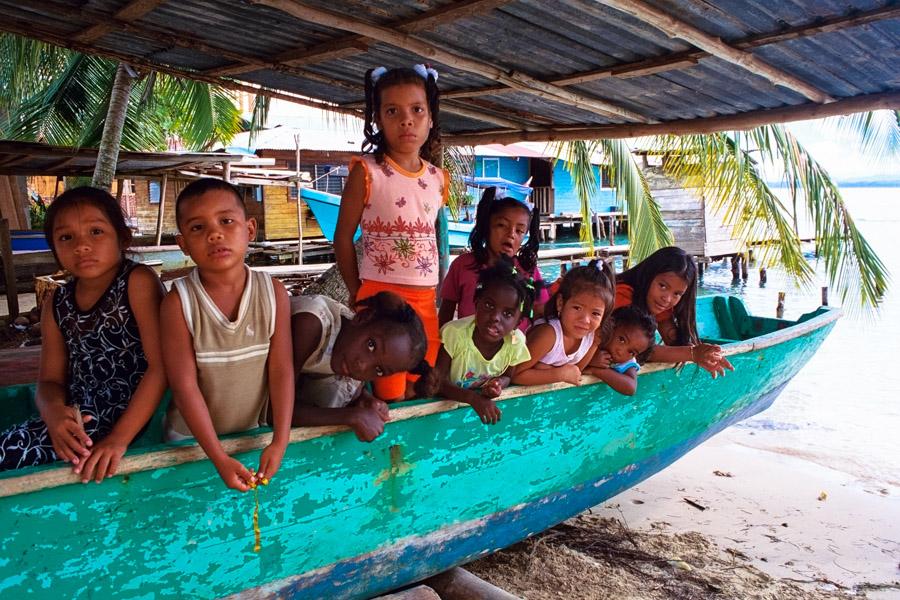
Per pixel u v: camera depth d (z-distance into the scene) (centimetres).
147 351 224
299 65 446
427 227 312
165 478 217
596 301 296
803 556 381
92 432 234
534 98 483
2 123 1277
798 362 496
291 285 1158
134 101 1123
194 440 222
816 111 468
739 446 570
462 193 966
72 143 1177
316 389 261
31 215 1570
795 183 689
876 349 969
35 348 577
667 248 368
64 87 1085
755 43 348
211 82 499
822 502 454
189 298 214
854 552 387
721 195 759
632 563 367
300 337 241
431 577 325
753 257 842
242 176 1380
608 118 546
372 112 310
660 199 1845
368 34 345
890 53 364
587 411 336
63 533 203
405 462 272
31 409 315
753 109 497
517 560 363
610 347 324
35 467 197
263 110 777
